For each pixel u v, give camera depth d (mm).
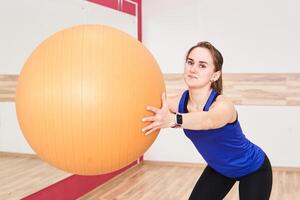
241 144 1892
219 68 1798
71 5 3475
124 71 1317
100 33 1382
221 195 2076
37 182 3117
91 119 1274
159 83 1447
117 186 4062
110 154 1347
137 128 1355
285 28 4566
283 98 4633
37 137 1348
